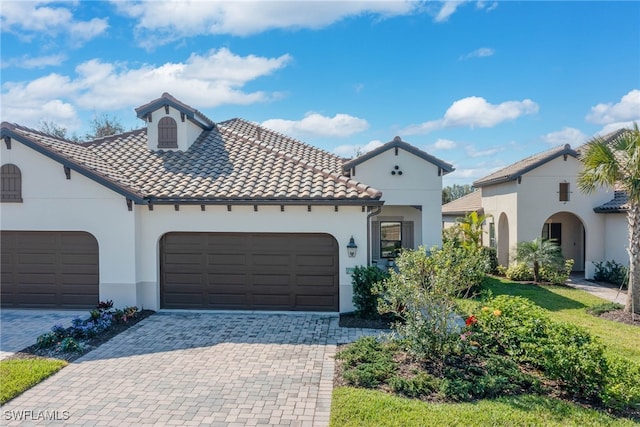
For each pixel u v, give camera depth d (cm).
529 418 683
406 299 945
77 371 925
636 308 1438
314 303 1462
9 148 1438
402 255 1009
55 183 1438
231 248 1477
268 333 1208
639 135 1431
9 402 775
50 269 1473
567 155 2292
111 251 1438
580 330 857
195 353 1040
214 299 1487
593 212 2286
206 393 809
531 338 894
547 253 2177
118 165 1650
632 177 1435
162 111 1794
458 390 771
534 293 1873
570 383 783
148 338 1162
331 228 1432
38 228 1448
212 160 1697
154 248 1468
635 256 1451
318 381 862
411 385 789
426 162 2084
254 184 1488
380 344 1042
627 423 679
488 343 1002
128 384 855
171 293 1495
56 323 1305
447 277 912
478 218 2617
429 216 2084
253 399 782
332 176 1527
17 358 999
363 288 1360
